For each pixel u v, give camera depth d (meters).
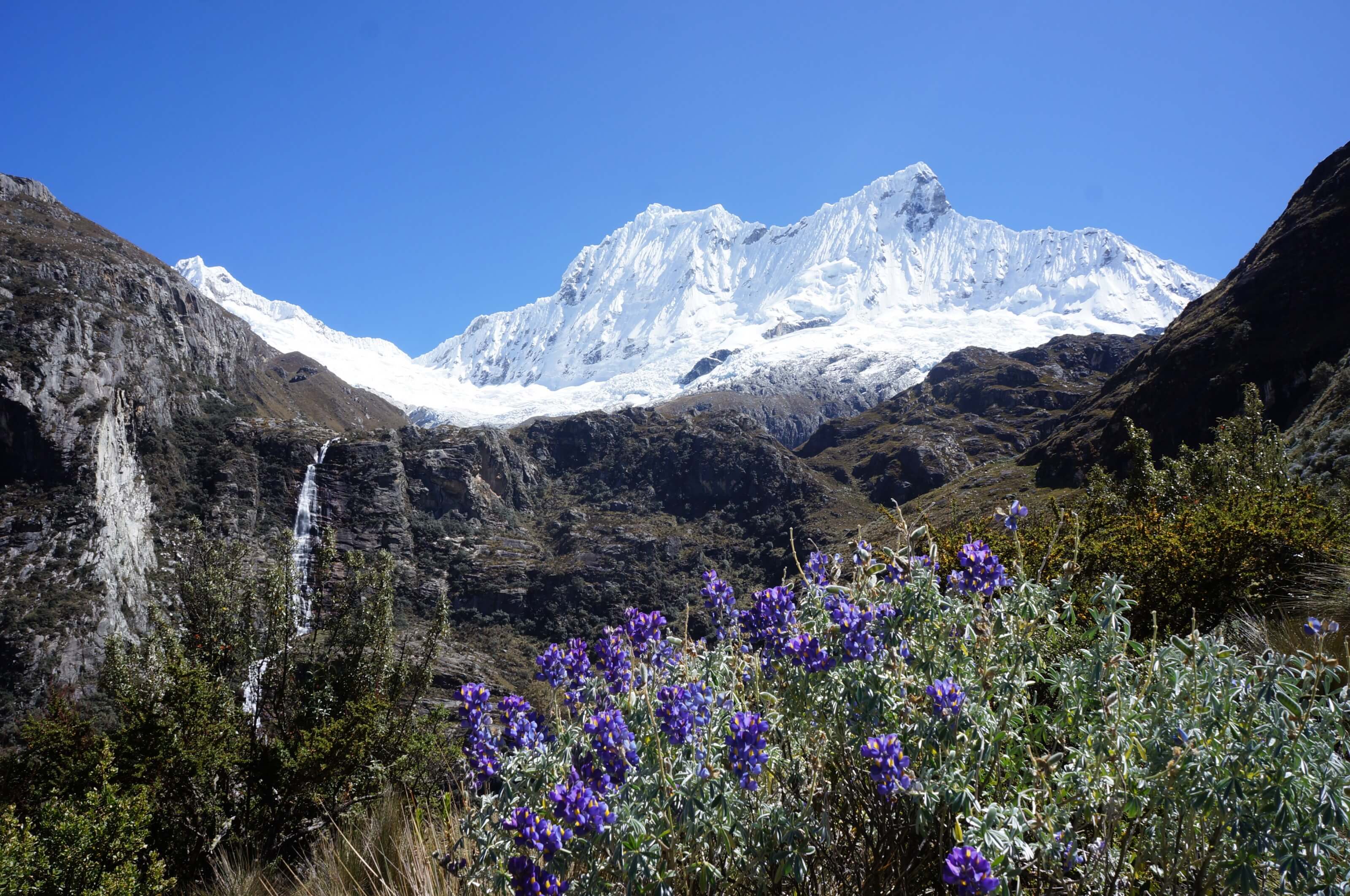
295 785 8.47
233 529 126.50
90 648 84.88
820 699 2.72
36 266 133.00
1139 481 13.40
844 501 152.25
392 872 4.19
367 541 134.50
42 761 8.84
